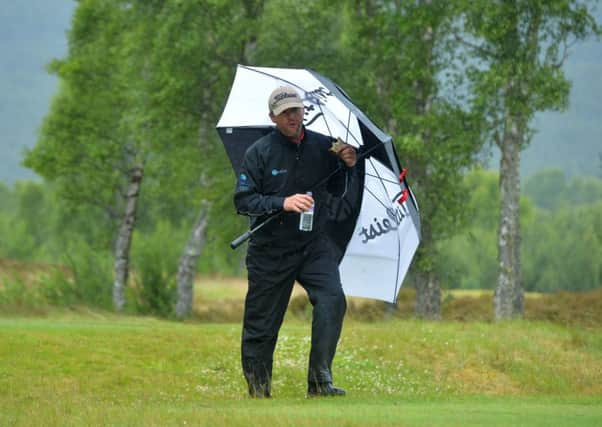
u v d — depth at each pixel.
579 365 43.06
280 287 30.03
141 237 120.38
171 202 144.62
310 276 29.92
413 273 84.44
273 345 30.86
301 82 30.64
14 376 36.94
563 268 173.00
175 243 107.50
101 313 84.25
